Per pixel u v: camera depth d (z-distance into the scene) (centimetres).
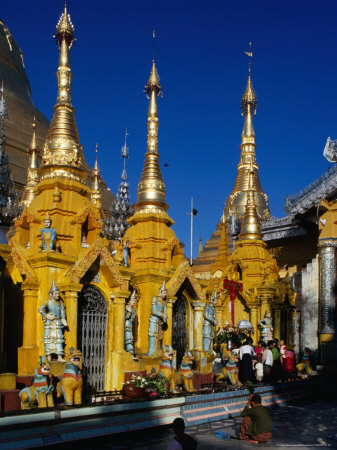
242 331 2558
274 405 2080
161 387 1609
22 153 4562
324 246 3250
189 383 1855
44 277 1636
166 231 2205
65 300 1641
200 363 2152
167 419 1570
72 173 1894
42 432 1255
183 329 2209
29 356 1572
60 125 1945
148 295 2061
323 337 3162
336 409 2061
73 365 1457
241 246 3045
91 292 1777
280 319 3016
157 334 1983
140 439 1438
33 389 1384
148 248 2142
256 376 2242
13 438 1198
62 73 2002
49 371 1442
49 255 1631
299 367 2711
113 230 3519
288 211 3434
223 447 1402
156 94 2348
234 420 1764
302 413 1958
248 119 4809
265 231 3984
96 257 1739
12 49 5678
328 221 3266
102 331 1797
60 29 2011
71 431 1316
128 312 1861
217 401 1794
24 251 1697
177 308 2188
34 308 1625
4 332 1742
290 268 3931
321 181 3234
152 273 2067
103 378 1777
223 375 2211
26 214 1809
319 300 3244
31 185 3019
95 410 1380
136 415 1485
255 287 2830
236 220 4362
